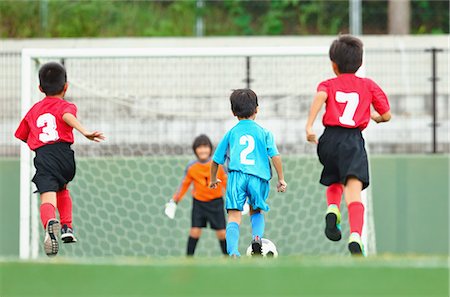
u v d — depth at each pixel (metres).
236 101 20.73
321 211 36.56
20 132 20.58
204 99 39.38
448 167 38.34
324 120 18.59
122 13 54.31
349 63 18.83
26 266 12.87
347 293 11.21
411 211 38.44
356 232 17.33
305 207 36.53
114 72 40.00
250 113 20.72
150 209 37.03
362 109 18.53
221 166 32.19
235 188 20.14
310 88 38.78
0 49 47.72
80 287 11.71
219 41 48.12
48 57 28.84
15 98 42.03
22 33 52.94
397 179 38.59
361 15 54.16
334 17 55.03
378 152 39.84
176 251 36.91
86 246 36.59
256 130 20.53
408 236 38.41
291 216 36.56
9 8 53.50
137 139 38.72
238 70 41.19
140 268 12.46
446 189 38.41
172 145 38.62
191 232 32.97
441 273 12.06
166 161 37.19
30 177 28.20
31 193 28.89
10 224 38.22
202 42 48.09
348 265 12.48
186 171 32.59
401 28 49.62
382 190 38.59
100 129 38.56
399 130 40.00
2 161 38.31
